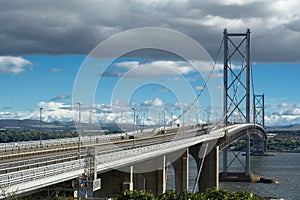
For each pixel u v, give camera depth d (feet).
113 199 176.04
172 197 183.52
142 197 173.78
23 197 144.05
